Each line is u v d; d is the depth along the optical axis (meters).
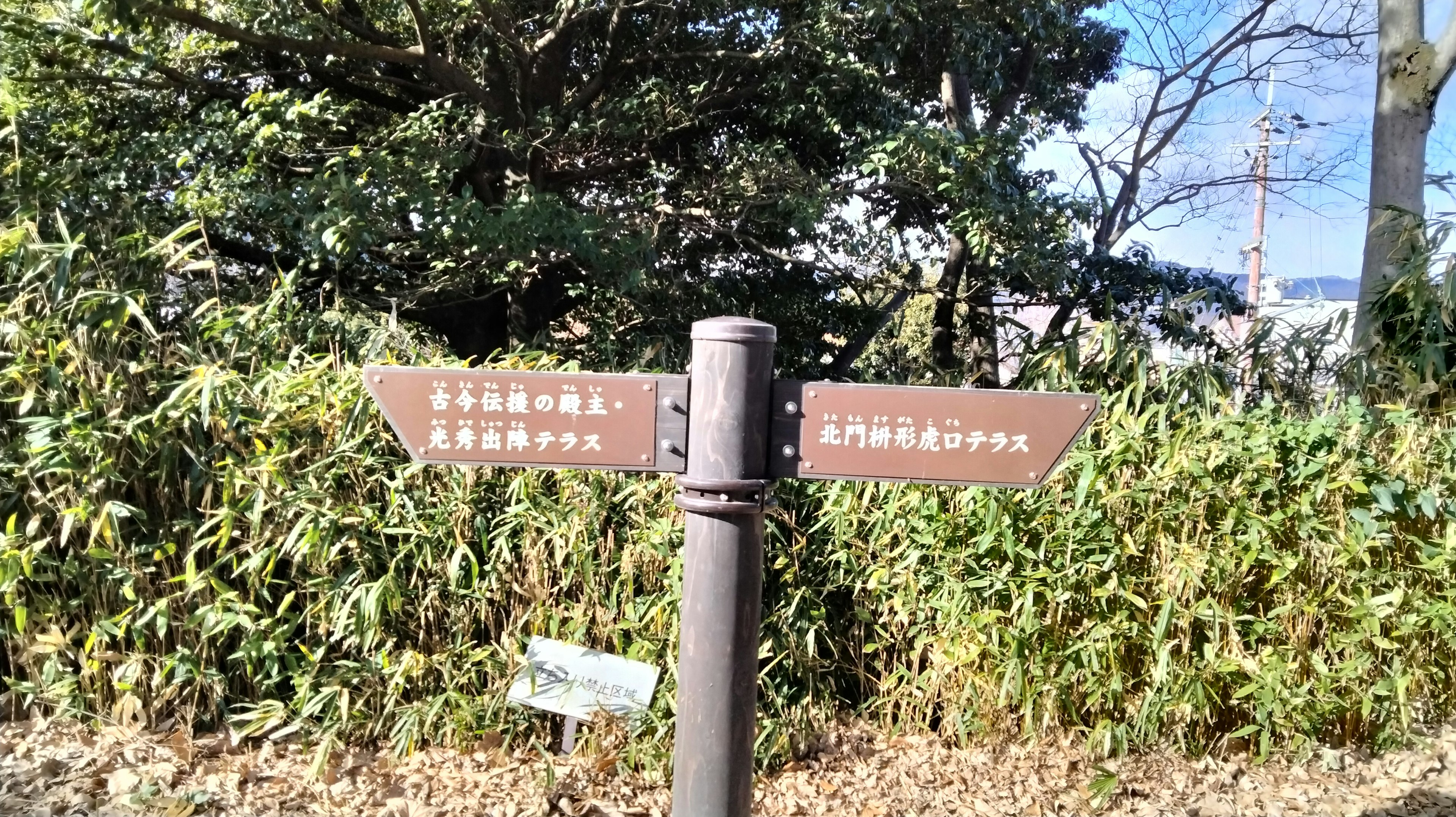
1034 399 1.67
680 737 1.68
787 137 7.23
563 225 5.14
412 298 5.43
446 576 2.77
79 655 2.77
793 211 6.09
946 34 7.07
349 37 6.32
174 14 4.88
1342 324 3.72
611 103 6.37
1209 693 2.88
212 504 2.76
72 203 3.41
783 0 6.29
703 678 1.65
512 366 3.10
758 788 2.71
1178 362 3.42
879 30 6.12
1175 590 2.79
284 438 2.68
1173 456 2.75
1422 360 3.83
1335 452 2.83
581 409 1.68
